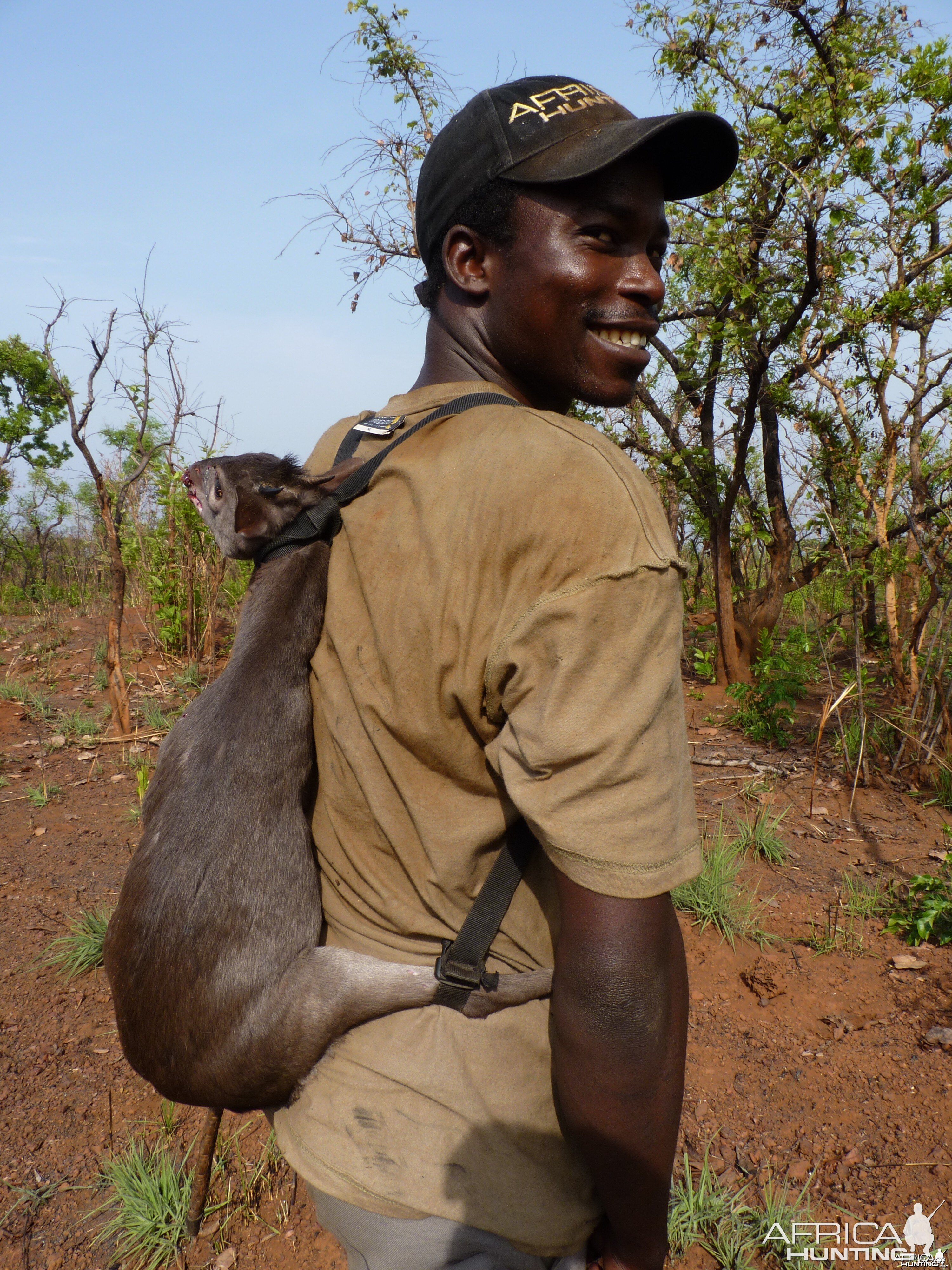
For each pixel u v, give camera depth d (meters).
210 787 1.51
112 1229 3.11
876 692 7.47
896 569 6.21
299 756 1.50
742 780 6.41
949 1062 3.65
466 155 1.38
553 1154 1.29
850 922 4.66
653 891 1.10
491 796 1.27
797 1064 3.70
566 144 1.31
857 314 6.20
